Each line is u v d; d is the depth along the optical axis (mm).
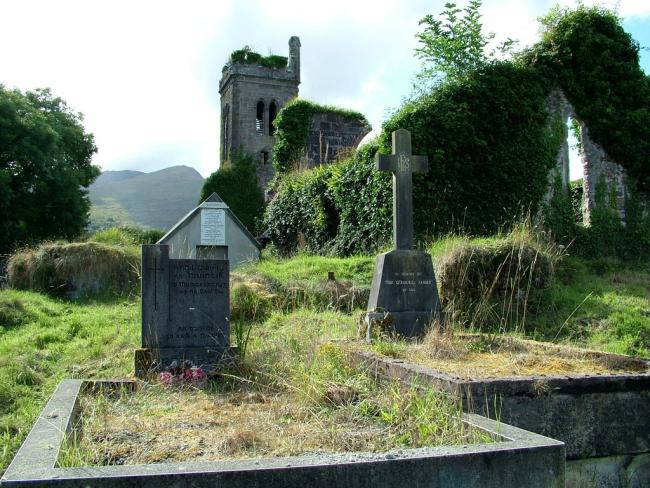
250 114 46156
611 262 15156
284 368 6465
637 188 17391
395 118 14906
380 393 5207
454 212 14844
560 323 9656
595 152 17141
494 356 6285
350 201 16781
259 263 15609
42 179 33250
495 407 4406
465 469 3080
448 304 9781
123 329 9891
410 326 8352
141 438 4176
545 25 17312
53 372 7672
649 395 4887
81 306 12922
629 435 4758
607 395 4777
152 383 6277
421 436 3906
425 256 8820
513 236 11328
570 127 19312
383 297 8516
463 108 15062
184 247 16703
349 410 4742
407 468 3006
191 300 7383
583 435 4645
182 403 5512
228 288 7508
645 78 17578
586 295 10922
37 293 13570
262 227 24219
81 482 2738
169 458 3703
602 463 4668
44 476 2771
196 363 7141
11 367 7348
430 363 5797
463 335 7332
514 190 15500
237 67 46000
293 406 4980
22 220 32875
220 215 16922
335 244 17703
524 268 10367
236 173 41000
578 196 21734
